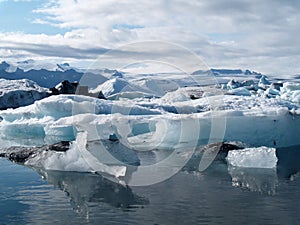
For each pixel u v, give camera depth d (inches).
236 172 361.4
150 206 250.4
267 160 389.7
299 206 250.7
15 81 1905.8
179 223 218.5
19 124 826.8
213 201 262.4
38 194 284.7
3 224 218.7
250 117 548.4
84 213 236.8
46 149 437.4
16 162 417.4
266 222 220.4
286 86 1364.4
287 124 569.9
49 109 799.1
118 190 292.5
